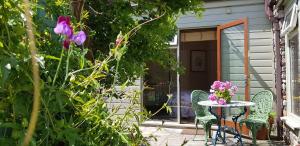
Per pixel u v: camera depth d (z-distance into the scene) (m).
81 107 1.46
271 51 6.89
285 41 6.08
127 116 1.75
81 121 1.45
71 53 1.49
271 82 6.88
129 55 2.85
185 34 7.81
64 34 1.37
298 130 4.94
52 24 2.02
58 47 1.70
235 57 7.23
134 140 1.71
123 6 2.87
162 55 3.28
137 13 2.98
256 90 6.99
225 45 7.34
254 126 5.54
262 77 6.96
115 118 1.75
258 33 7.00
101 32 2.95
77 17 2.43
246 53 6.80
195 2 3.06
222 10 7.32
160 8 2.93
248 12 7.09
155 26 2.96
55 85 1.41
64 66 1.58
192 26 7.59
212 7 7.41
